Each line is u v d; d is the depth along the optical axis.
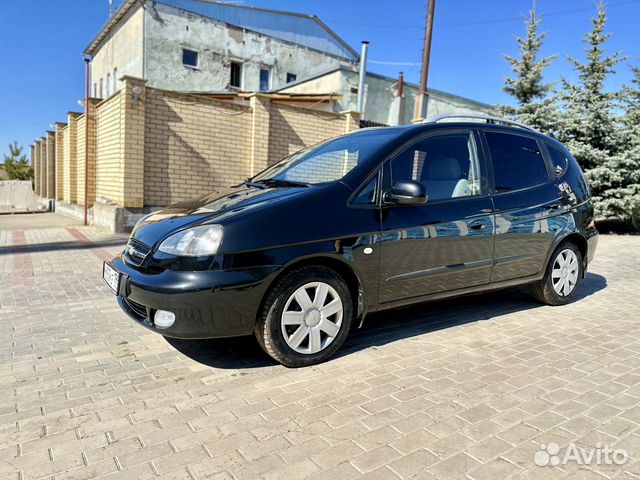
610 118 11.42
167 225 3.37
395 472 2.15
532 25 13.18
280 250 3.11
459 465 2.20
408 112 18.00
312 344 3.31
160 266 3.12
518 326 4.32
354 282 3.52
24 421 2.58
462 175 4.08
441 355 3.58
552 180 4.75
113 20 23.70
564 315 4.69
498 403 2.81
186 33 22.27
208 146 10.76
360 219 3.41
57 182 19.52
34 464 2.20
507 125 4.71
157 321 3.13
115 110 10.35
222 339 3.87
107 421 2.59
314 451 2.31
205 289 2.95
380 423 2.57
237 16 23.84
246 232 3.06
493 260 4.18
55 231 10.88
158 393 2.92
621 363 3.45
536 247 4.53
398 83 17.55
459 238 3.90
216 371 3.25
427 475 2.13
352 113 12.58
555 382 3.11
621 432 2.50
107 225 10.41
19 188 28.94
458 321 4.45
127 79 9.45
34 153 27.73
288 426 2.54
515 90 13.41
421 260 3.71
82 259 7.48
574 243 5.03
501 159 4.39
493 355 3.59
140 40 21.34
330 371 3.26
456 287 4.00
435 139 4.00
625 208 11.12
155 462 2.22
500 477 2.12
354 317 3.59
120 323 4.30
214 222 3.10
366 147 3.88
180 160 10.45
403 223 3.59
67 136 17.05
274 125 11.56
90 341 3.83
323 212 3.30
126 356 3.52
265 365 3.35
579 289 5.87
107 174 11.41
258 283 3.04
